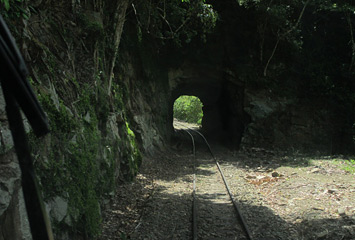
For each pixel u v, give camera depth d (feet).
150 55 64.49
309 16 69.46
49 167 15.43
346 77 66.64
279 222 24.59
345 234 21.07
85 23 27.20
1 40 2.48
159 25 55.36
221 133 90.84
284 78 69.21
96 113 26.76
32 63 17.12
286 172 44.16
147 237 21.44
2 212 11.37
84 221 18.52
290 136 67.67
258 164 52.60
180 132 103.45
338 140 66.33
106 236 21.06
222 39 70.95
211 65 73.31
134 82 56.29
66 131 18.58
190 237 21.90
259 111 67.72
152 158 53.36
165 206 28.48
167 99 76.79
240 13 68.80
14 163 12.53
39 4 21.17
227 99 81.35
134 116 51.19
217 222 24.88
